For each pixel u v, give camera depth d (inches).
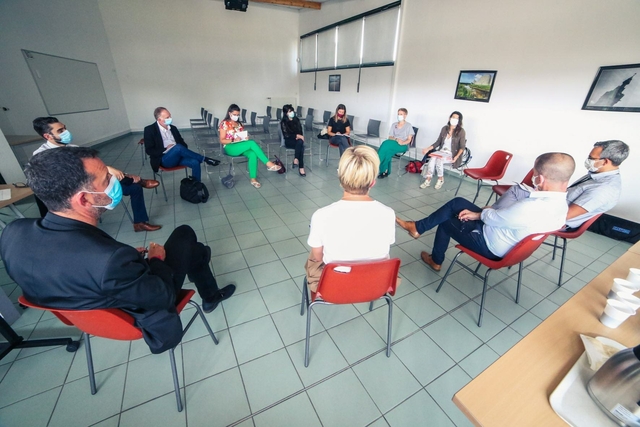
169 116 123.5
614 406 22.0
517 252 53.5
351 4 229.5
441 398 49.1
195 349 56.6
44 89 174.1
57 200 31.3
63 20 194.1
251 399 48.1
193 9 268.7
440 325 64.3
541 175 54.4
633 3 94.3
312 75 304.3
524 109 131.2
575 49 110.7
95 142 225.0
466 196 139.9
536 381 26.1
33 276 31.3
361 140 246.7
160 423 44.3
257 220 111.1
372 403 47.9
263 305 68.5
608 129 106.3
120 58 257.9
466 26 149.0
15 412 45.1
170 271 43.0
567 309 35.5
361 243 42.8
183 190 122.6
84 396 47.7
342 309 68.0
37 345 54.4
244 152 141.3
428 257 85.4
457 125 142.4
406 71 191.3
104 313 34.2
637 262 46.6
